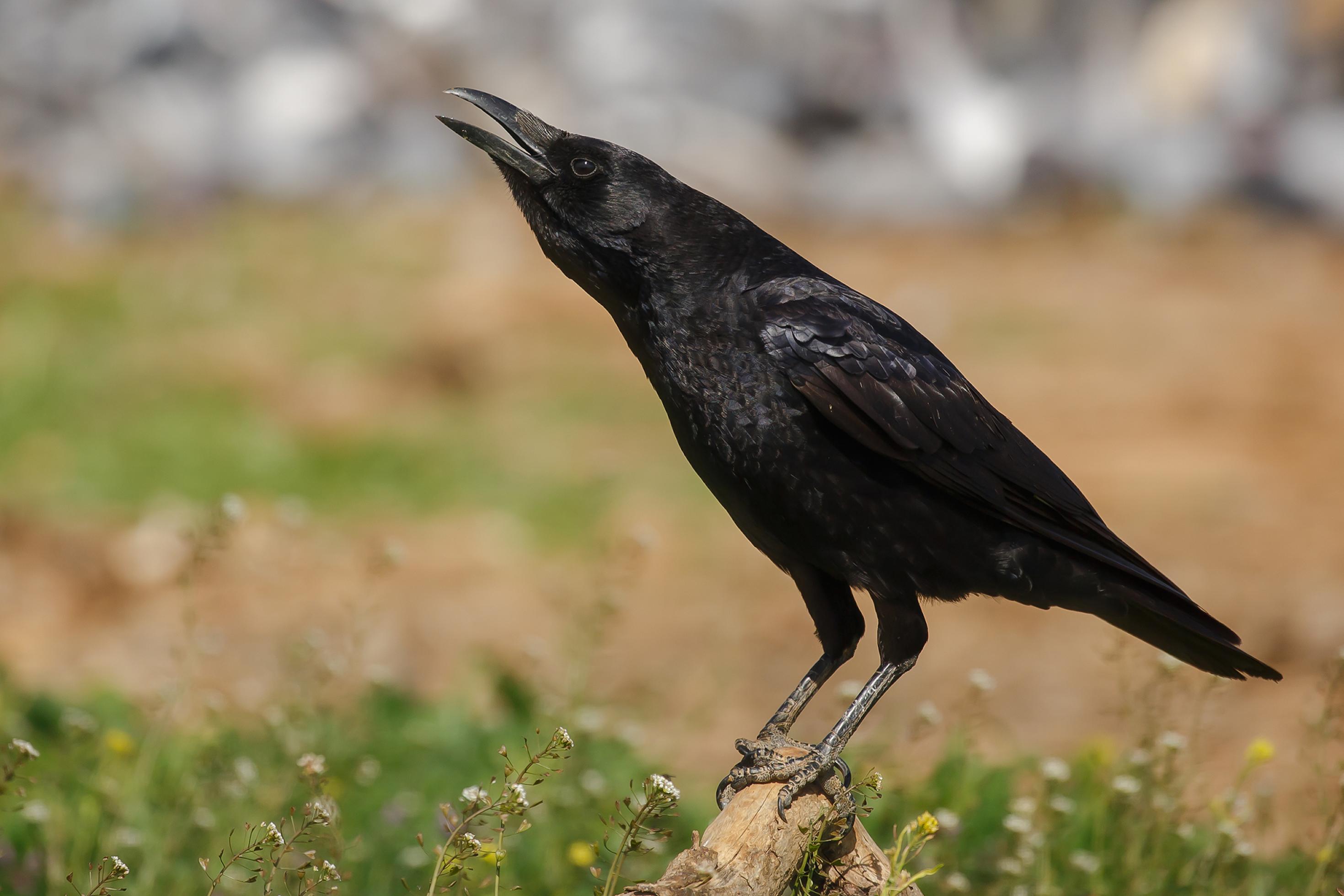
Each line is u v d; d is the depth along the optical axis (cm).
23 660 1055
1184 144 3062
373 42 3222
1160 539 1352
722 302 558
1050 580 564
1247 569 1255
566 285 2327
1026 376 1948
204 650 808
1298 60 3161
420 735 792
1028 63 3316
